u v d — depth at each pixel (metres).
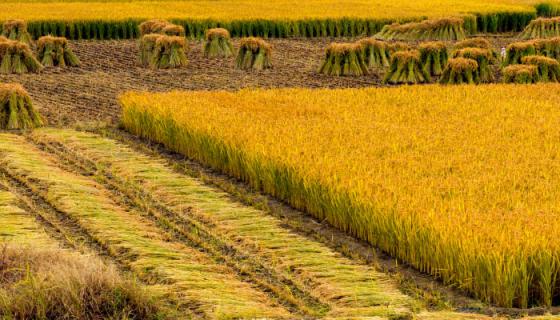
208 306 26.27
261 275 30.02
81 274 25.56
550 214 30.14
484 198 32.44
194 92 54.94
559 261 27.92
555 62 69.81
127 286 25.69
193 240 33.22
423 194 32.78
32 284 25.08
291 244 32.50
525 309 27.58
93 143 47.62
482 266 28.12
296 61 81.31
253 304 26.77
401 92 56.84
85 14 101.69
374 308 26.72
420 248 30.42
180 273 28.89
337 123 45.88
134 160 44.44
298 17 101.25
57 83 67.00
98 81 68.44
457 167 37.22
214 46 83.00
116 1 126.94
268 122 45.84
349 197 33.88
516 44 76.75
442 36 100.00
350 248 32.81
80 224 34.09
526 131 44.56
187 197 38.28
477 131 44.47
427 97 55.28
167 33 85.62
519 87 59.66
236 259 31.42
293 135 42.12
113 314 25.06
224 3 123.38
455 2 127.75
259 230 34.03
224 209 36.56
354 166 36.19
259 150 39.47
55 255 27.44
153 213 36.31
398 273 30.20
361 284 28.83
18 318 24.64
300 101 52.97
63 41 75.50
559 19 101.38
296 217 36.34
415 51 72.25
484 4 122.81
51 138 48.50
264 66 76.69
